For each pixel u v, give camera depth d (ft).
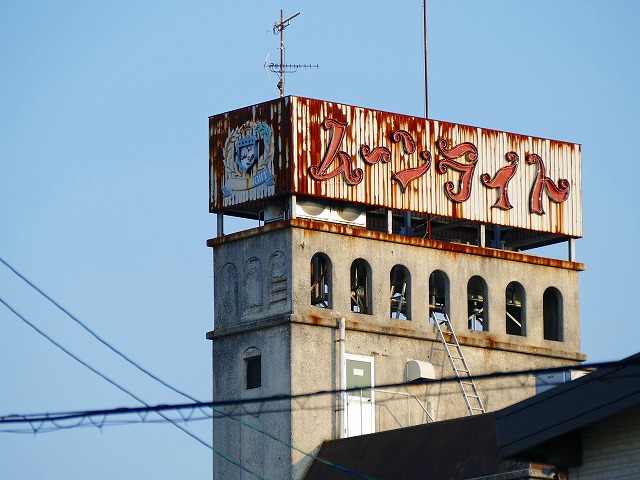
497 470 313.53
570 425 204.54
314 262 379.35
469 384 376.48
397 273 390.01
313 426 361.71
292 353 361.30
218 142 381.40
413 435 342.03
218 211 380.58
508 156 399.24
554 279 402.11
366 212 385.29
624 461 206.80
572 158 409.69
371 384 369.71
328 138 372.17
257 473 363.56
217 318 377.09
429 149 386.93
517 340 392.27
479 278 392.88
